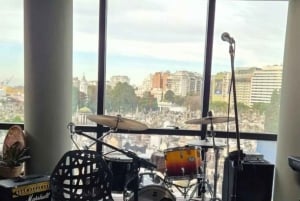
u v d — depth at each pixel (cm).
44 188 293
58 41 327
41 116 330
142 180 318
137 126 293
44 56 324
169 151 322
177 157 320
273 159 376
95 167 254
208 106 377
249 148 377
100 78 373
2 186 275
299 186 320
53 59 326
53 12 322
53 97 330
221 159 368
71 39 341
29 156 331
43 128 331
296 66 318
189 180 335
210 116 326
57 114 334
